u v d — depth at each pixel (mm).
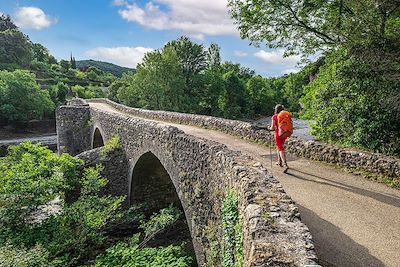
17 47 82438
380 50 11641
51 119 57875
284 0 14930
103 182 15062
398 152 11250
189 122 17000
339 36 13586
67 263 11727
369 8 12453
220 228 7062
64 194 15492
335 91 13984
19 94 52188
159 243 15047
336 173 8305
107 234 15180
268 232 3816
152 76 53656
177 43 61562
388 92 11508
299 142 10117
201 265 8750
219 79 62562
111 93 68188
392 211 6027
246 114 66062
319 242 4969
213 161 7730
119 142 17672
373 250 4742
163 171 16375
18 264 9625
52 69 92438
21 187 13125
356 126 12688
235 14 15891
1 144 44031
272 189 5020
